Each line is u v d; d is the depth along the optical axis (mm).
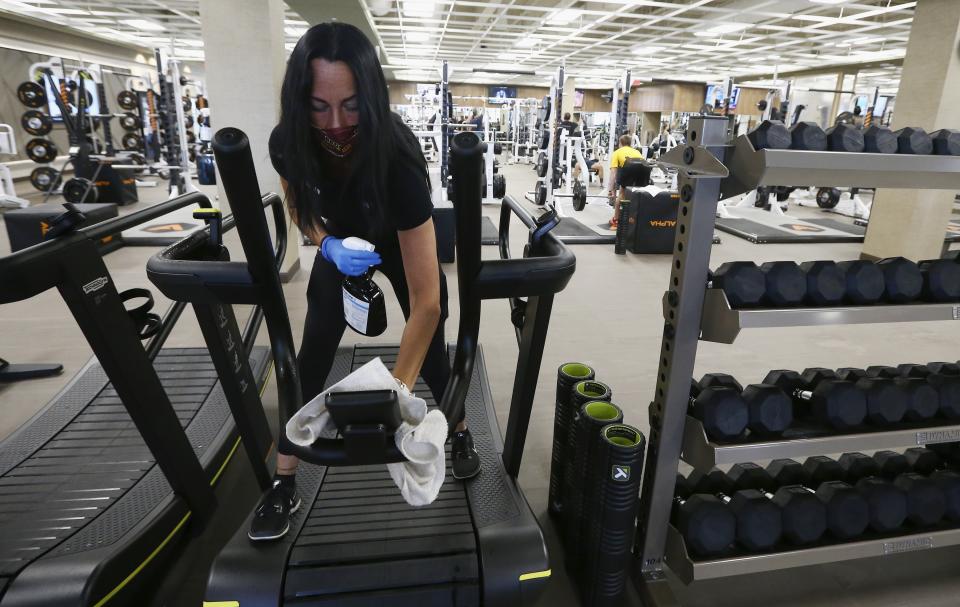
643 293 4094
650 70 15938
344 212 1059
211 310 1224
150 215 1374
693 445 1303
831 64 12758
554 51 12680
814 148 1143
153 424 1308
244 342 1993
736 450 1258
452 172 792
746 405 1289
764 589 1470
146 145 10008
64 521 1341
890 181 1207
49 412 1905
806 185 1151
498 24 9680
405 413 732
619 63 14438
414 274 993
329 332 1256
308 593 1192
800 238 5859
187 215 6395
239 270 946
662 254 5348
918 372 1518
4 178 6867
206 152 7445
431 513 1430
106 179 7000
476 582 1251
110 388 2064
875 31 8641
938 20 4355
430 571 1250
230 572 1213
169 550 1389
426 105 12086
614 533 1277
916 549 1448
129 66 12781
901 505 1437
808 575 1521
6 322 3225
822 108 10367
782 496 1419
